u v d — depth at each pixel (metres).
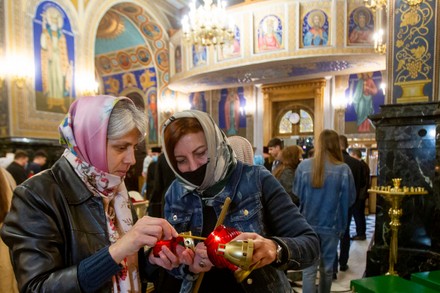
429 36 2.93
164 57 11.11
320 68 8.79
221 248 0.75
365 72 10.09
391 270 2.70
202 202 1.06
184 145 0.98
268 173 1.11
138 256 1.03
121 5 9.48
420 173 2.89
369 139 9.93
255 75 9.48
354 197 2.56
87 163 0.84
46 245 0.74
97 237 0.84
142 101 12.16
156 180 2.56
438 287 1.63
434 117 2.79
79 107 0.85
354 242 5.16
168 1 10.59
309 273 2.51
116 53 12.09
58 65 6.81
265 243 0.80
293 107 11.80
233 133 12.43
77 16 7.31
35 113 6.27
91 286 0.69
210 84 10.73
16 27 5.92
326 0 7.68
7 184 1.74
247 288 0.96
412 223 2.94
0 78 5.77
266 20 8.16
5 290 1.65
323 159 2.54
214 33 6.47
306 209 2.61
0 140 5.81
